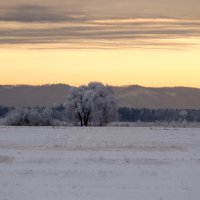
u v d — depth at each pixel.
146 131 134.88
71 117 185.00
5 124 167.50
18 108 170.25
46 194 36.19
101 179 43.69
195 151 71.00
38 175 45.88
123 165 53.25
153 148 75.00
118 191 37.62
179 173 47.69
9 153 65.62
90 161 56.56
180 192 37.47
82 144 81.69
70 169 50.00
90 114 182.25
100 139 95.38
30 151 68.94
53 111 178.12
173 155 64.62
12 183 41.38
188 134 118.62
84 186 39.94
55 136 103.12
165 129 153.12
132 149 73.12
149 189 38.72
